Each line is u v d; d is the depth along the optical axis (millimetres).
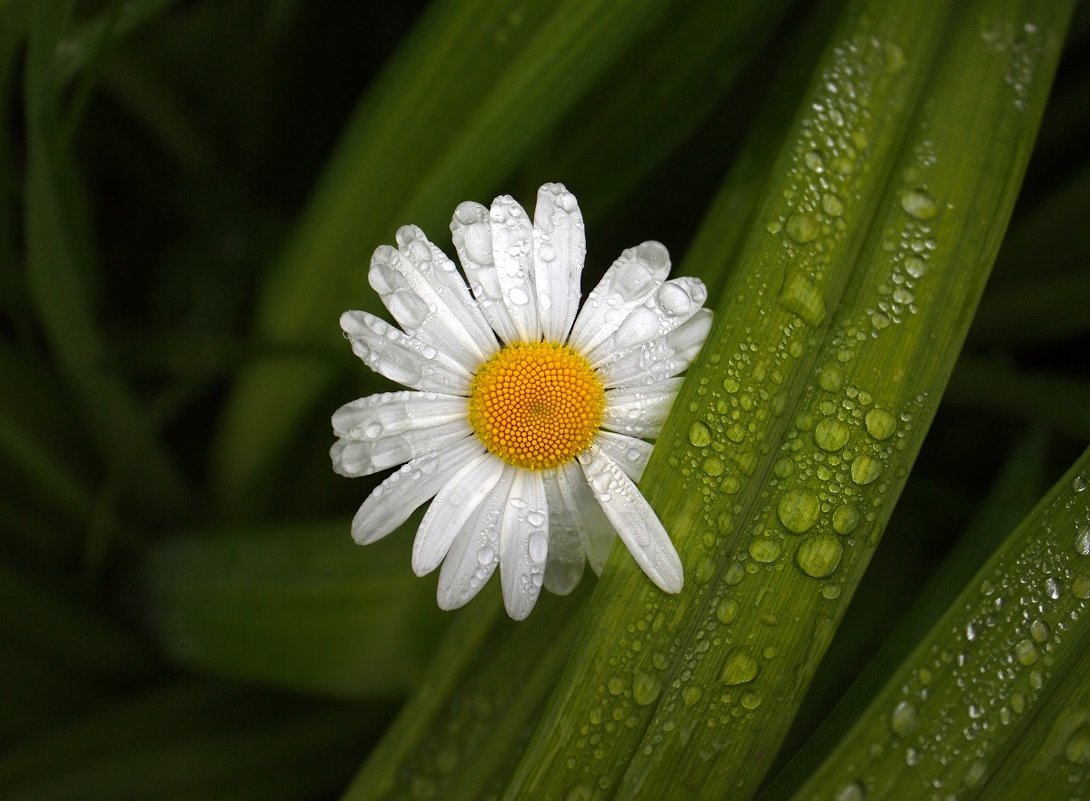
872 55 344
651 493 331
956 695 332
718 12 357
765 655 331
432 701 345
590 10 347
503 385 329
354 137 370
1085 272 390
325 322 382
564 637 346
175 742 390
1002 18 347
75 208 381
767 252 337
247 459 404
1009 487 373
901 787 331
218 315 416
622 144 374
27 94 346
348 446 326
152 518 412
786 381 334
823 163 340
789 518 332
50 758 386
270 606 378
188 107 416
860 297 337
